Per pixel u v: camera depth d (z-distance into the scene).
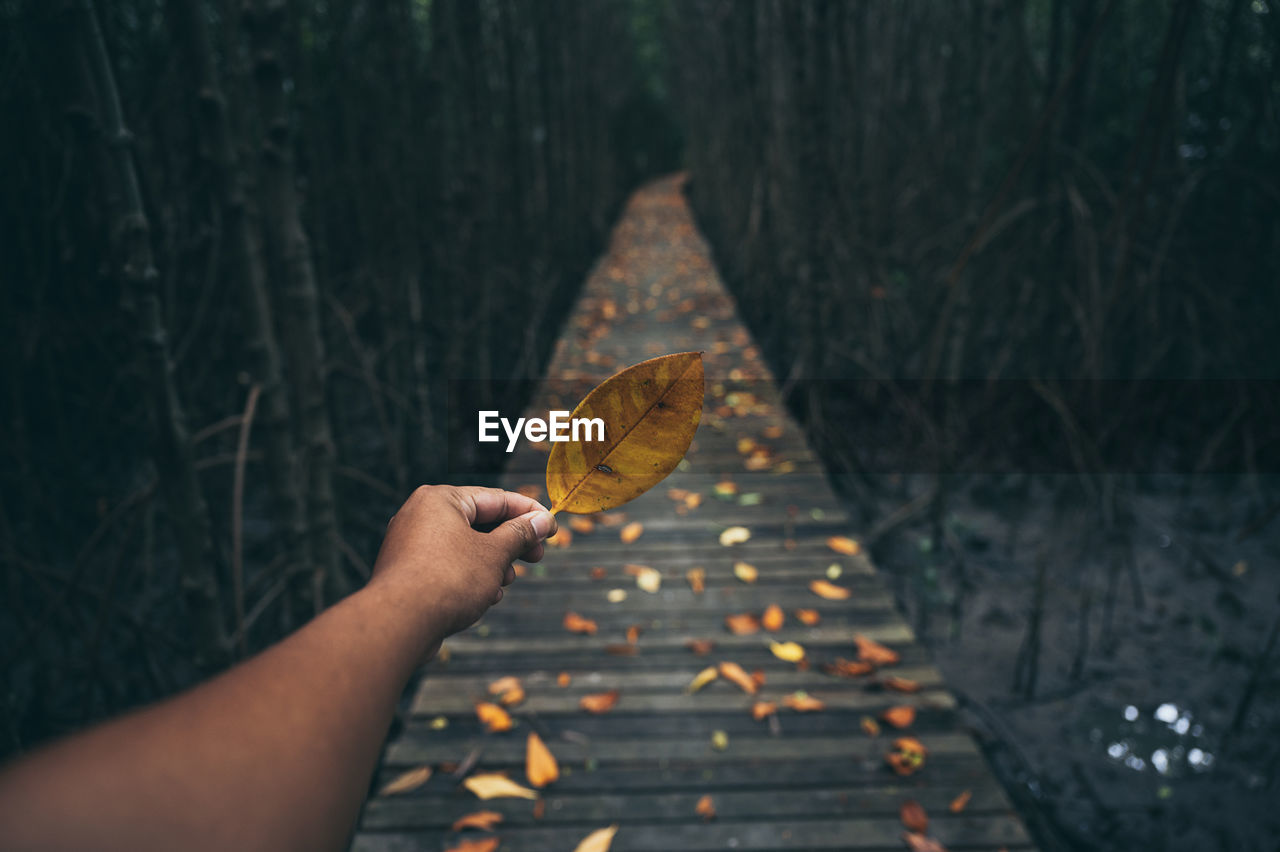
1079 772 2.64
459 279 5.16
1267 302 4.69
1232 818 2.42
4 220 3.45
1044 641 3.44
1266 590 3.73
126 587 3.67
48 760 0.17
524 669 2.44
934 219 6.50
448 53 4.86
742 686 2.31
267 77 2.22
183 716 0.22
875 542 4.16
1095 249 3.99
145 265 1.76
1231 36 4.34
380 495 4.62
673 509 3.67
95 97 1.73
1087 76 4.26
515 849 1.78
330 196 5.27
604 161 14.80
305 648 0.29
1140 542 4.23
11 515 3.79
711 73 12.42
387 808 1.90
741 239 9.63
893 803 1.90
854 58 6.73
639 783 1.97
